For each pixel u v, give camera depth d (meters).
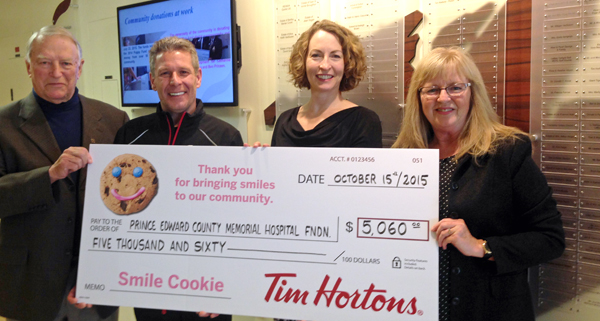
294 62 1.54
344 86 1.54
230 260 1.17
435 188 1.09
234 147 1.20
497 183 1.09
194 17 2.13
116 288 1.19
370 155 1.13
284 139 1.49
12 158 1.37
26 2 2.98
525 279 1.13
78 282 1.21
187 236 1.19
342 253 1.12
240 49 2.06
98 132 1.51
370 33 1.74
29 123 1.39
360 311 1.10
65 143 1.46
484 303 1.08
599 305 1.41
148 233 1.21
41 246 1.35
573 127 1.42
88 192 1.24
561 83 1.42
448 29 1.59
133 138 1.45
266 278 1.15
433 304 1.06
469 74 1.14
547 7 1.42
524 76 1.48
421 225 1.08
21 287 1.36
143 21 2.34
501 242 1.04
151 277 1.19
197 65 1.43
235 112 2.13
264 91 2.03
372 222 1.11
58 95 1.40
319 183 1.15
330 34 1.43
